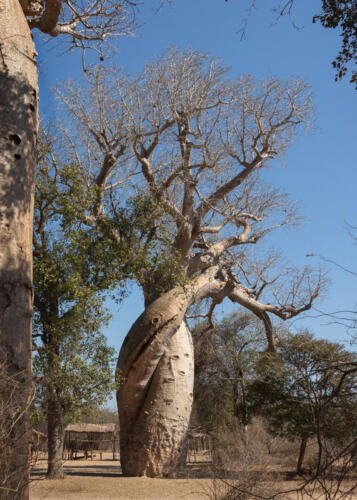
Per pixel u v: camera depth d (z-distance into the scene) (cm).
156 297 1916
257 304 2370
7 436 445
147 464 1709
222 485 867
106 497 1245
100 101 1880
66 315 1502
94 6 1073
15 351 612
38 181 1554
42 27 963
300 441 1722
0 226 658
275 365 1522
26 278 659
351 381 396
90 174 1877
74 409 1470
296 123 2127
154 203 1688
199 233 2022
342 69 873
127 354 1755
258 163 2102
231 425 2752
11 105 716
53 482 1442
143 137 1927
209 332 3003
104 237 1620
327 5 868
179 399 1791
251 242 2298
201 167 1986
